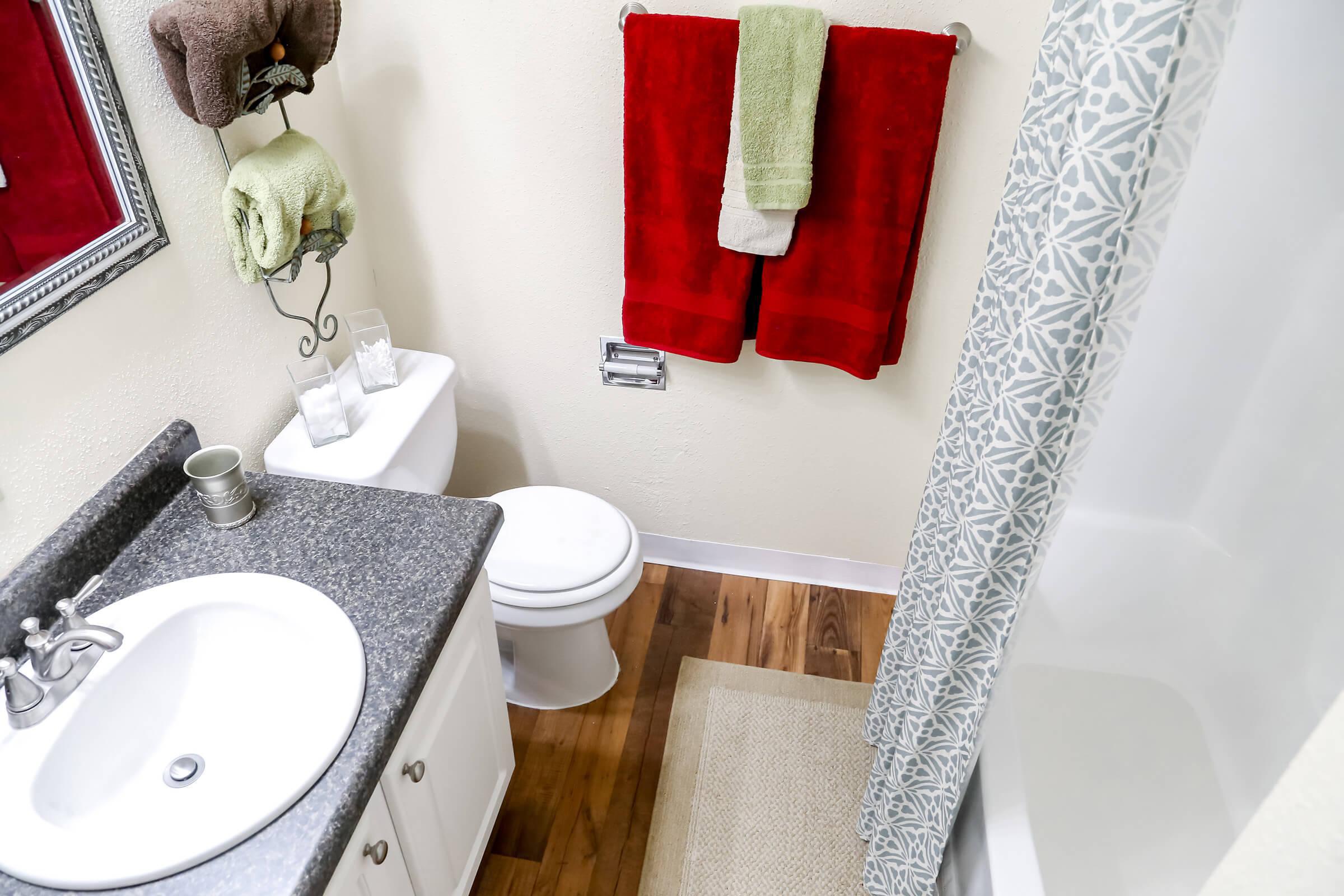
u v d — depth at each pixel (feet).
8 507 3.71
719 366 6.51
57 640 3.34
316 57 4.71
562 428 7.19
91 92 3.77
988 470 3.77
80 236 3.84
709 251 5.65
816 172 5.27
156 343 4.40
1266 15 4.68
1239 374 5.59
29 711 3.32
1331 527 5.26
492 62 5.56
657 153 5.39
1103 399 3.36
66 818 3.28
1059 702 6.01
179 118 4.39
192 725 3.81
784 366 6.42
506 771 5.51
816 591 7.64
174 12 3.88
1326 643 5.21
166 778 3.62
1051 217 3.17
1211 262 5.34
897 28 5.02
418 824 4.16
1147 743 5.80
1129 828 5.36
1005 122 5.26
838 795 6.12
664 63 5.07
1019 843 4.40
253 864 3.01
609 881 5.63
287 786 3.17
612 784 6.15
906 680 5.11
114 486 4.19
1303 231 5.12
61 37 3.61
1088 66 2.88
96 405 4.07
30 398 3.73
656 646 7.14
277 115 5.16
